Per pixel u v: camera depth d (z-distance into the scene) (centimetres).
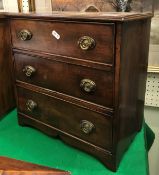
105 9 120
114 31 71
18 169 52
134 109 98
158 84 130
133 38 81
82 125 91
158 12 116
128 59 80
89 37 77
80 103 89
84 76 84
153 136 129
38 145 101
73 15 78
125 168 89
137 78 94
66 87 91
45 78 97
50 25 86
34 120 109
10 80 122
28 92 106
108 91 80
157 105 134
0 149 98
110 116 82
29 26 93
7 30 111
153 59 125
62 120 98
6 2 145
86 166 90
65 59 87
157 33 120
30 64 100
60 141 103
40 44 92
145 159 93
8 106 124
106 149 87
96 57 78
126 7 116
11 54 107
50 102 99
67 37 83
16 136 107
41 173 52
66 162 91
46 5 134
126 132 93
